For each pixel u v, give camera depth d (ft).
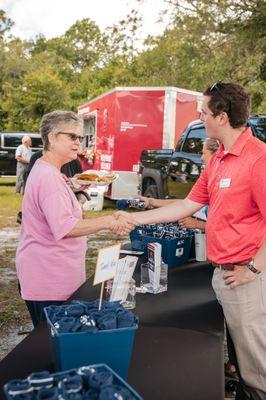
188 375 5.59
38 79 139.85
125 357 5.25
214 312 7.77
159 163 27.68
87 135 43.37
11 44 181.16
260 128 19.15
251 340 7.52
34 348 6.17
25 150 44.24
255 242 7.36
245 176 7.20
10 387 4.12
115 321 5.21
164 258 10.37
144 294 8.58
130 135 33.65
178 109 32.96
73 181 11.18
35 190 8.12
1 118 145.69
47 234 8.28
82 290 8.60
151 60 95.50
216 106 7.41
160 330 6.86
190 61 61.36
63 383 4.16
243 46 53.67
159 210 9.02
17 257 8.70
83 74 171.53
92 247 24.63
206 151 11.78
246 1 50.11
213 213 7.66
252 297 7.38
